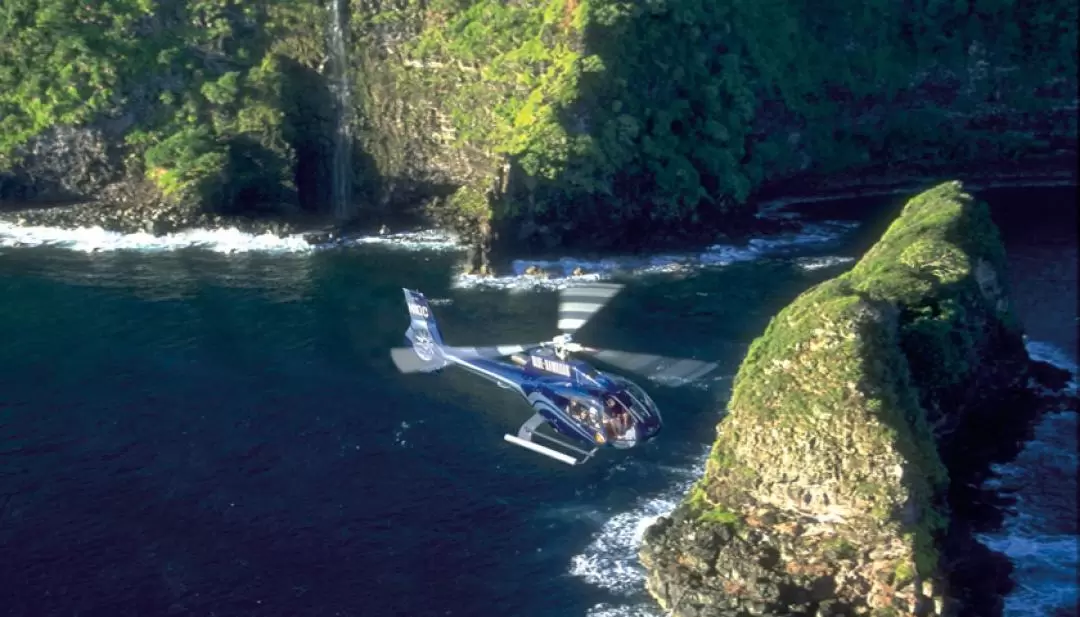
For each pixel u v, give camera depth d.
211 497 69.94
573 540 66.06
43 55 123.62
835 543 58.97
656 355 89.00
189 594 61.06
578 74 117.31
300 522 67.62
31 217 120.25
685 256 116.38
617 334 93.88
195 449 75.06
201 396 81.81
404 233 122.06
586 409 61.22
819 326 64.38
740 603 57.97
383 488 71.12
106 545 65.12
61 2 124.06
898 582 56.97
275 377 84.81
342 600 60.84
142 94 124.62
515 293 104.12
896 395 63.62
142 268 107.50
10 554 64.12
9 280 103.06
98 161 123.69
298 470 72.88
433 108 125.06
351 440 76.38
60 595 60.84
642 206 121.69
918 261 85.56
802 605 57.62
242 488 70.88
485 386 83.94
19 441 75.56
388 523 67.62
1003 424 81.00
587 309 80.50
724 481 63.72
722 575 59.59
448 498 70.12
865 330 64.38
